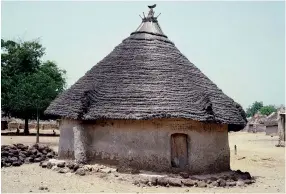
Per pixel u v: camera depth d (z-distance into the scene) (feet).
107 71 56.08
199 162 50.39
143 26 61.82
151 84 51.98
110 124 51.31
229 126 62.23
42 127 229.45
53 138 144.87
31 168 54.75
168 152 49.21
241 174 54.49
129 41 59.72
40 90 114.01
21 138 138.92
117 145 50.37
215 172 52.34
